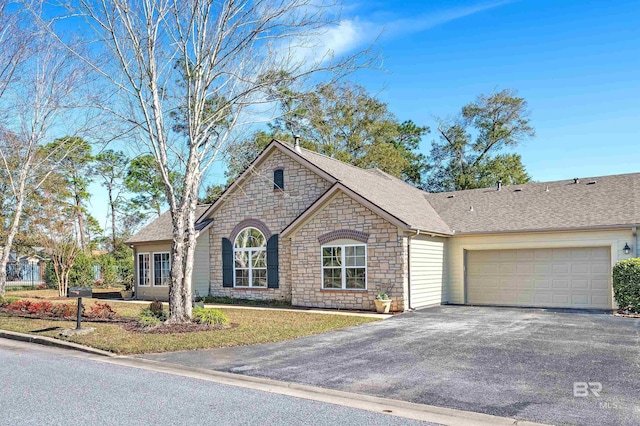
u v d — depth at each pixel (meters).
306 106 15.21
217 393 7.42
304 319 15.20
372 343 11.16
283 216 21.00
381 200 18.48
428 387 7.48
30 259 43.00
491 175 41.34
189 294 14.14
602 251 17.67
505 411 6.32
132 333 12.64
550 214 19.33
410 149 47.69
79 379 8.38
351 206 18.14
